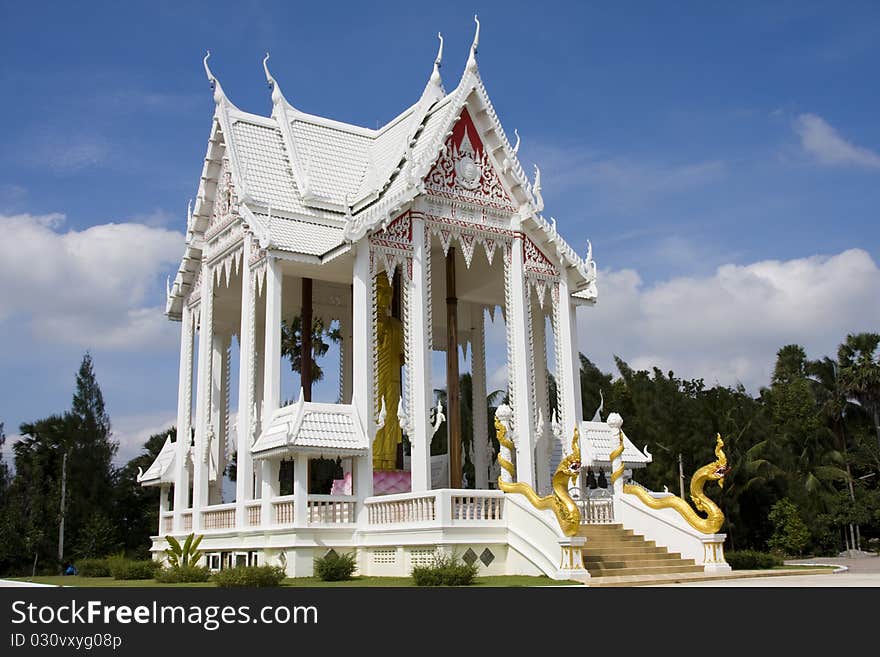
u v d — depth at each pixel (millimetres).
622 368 67812
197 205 33562
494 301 37000
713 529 25016
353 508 25781
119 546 54438
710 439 52188
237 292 35344
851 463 63250
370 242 27328
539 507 23234
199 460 31766
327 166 32438
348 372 36469
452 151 29875
